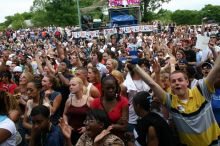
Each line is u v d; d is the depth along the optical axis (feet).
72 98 15.12
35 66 30.14
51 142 11.25
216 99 12.84
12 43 82.33
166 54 28.32
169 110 10.53
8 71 23.61
